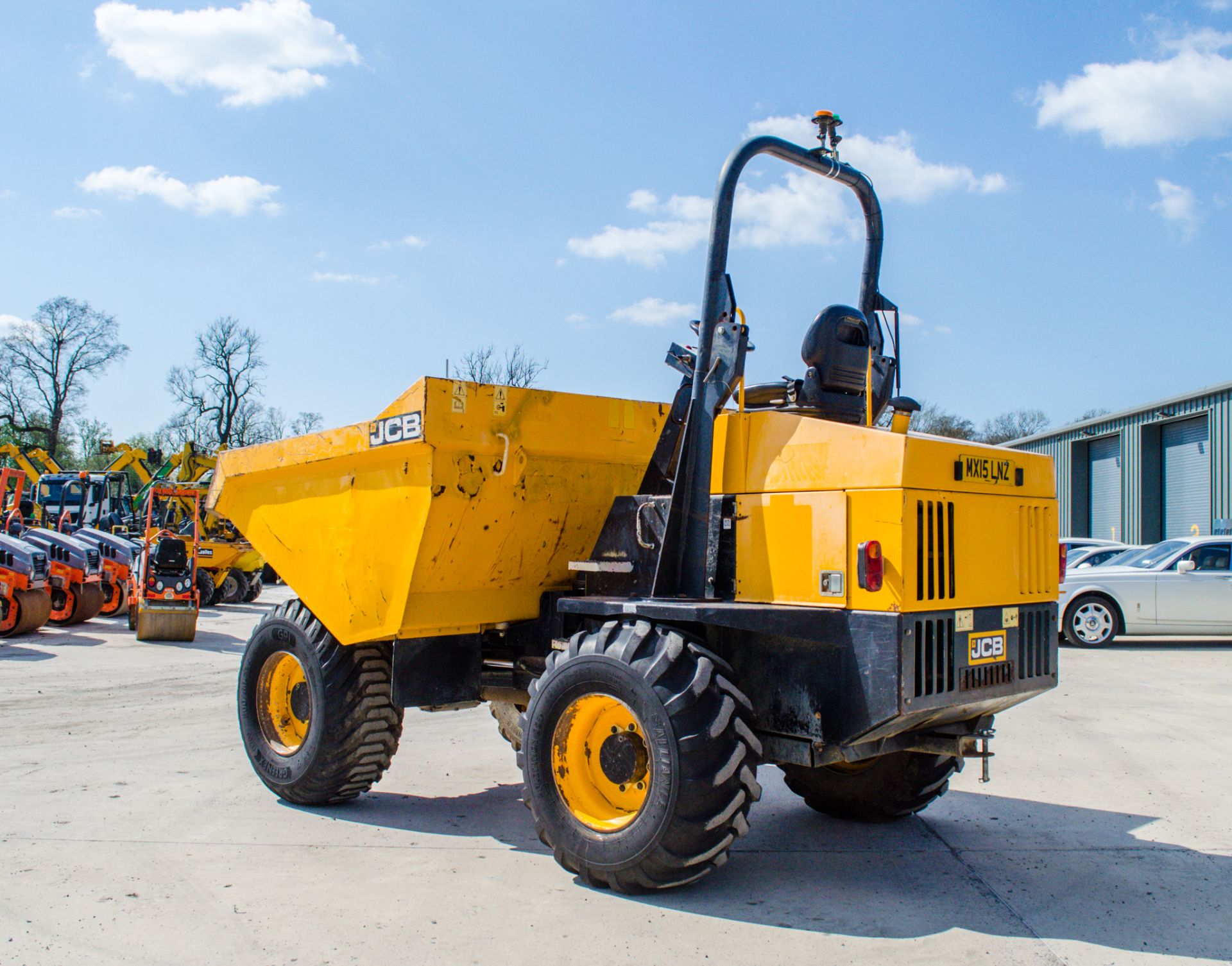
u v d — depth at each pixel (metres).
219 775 6.05
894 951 3.53
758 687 4.16
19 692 9.46
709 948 3.54
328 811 5.35
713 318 4.37
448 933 3.64
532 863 4.50
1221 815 5.39
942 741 4.30
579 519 5.25
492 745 7.14
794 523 4.06
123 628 16.11
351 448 4.96
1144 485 26.62
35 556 14.62
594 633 4.28
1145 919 3.87
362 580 5.07
